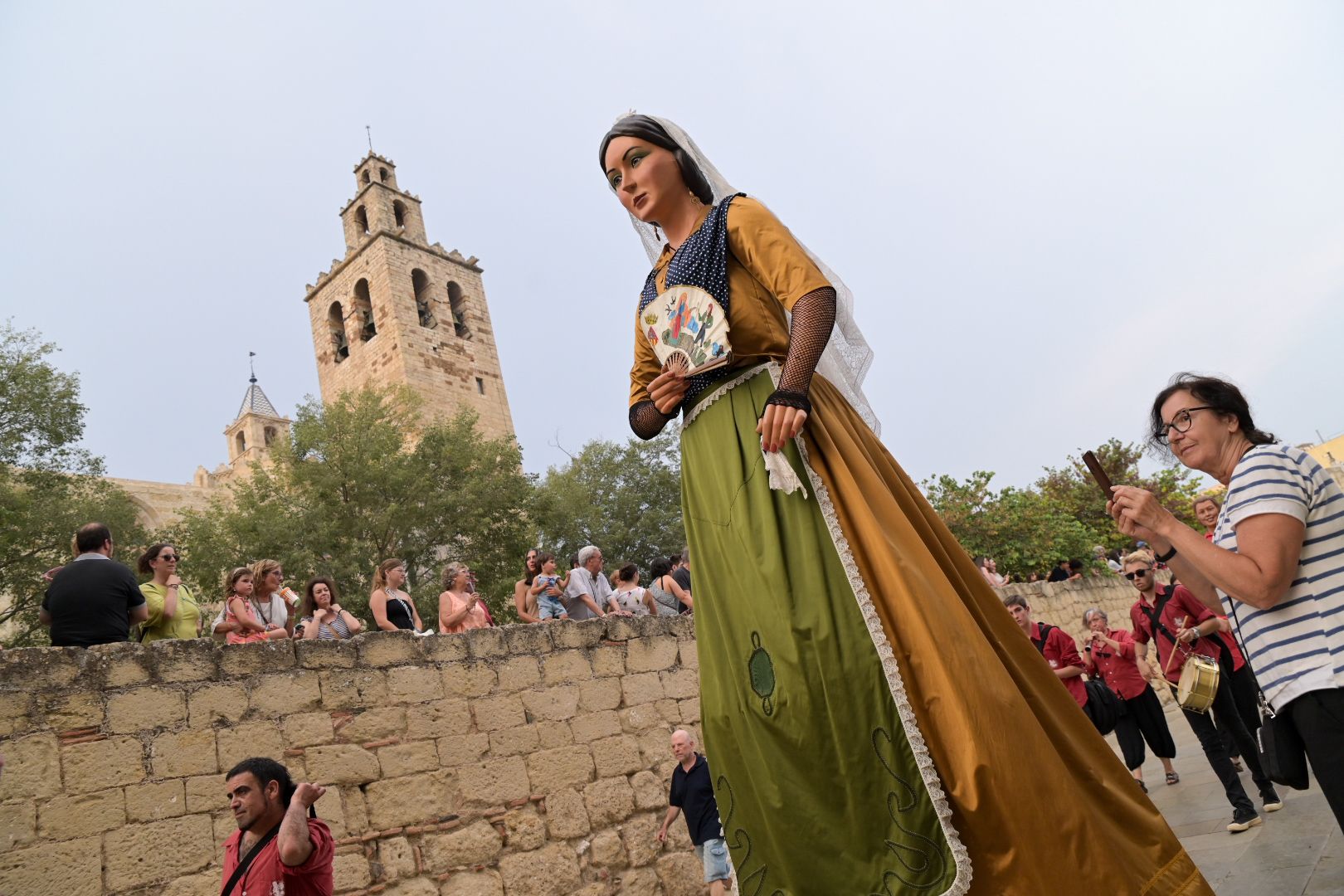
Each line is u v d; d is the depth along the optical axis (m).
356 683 6.79
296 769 6.26
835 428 2.33
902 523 2.20
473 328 46.28
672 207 2.66
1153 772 9.38
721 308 2.40
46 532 20.47
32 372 21.19
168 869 5.50
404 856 6.57
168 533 23.36
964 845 1.89
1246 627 2.49
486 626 7.96
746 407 2.40
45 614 5.99
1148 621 7.54
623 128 2.67
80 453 22.02
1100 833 1.90
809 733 2.06
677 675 9.02
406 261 44.97
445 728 7.16
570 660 8.24
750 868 2.18
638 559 30.27
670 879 8.05
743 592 2.24
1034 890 1.84
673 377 2.52
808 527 2.19
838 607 2.09
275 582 7.59
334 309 47.44
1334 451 39.03
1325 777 2.28
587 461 32.81
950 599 2.08
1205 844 5.61
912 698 1.99
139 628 6.68
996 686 1.96
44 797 5.21
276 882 3.93
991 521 19.61
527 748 7.59
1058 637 8.48
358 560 23.86
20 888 4.99
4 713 5.23
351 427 26.89
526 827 7.32
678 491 32.25
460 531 26.31
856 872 2.01
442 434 28.67
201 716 5.95
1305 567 2.36
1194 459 2.73
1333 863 4.27
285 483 25.81
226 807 5.84
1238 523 2.40
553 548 29.42
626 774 8.18
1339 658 2.26
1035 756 1.91
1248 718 6.77
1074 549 19.66
